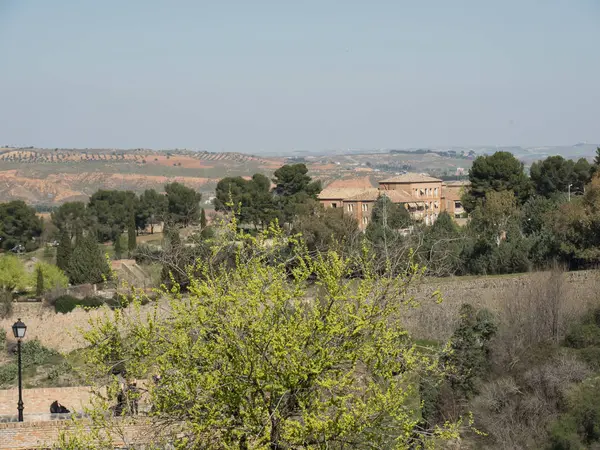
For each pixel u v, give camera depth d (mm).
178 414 14375
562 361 34500
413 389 15750
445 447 29547
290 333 13898
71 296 57281
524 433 31109
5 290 61562
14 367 37156
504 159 92125
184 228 62531
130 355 14938
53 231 108938
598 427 30375
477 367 34188
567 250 57656
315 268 15258
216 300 14352
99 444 14766
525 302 42469
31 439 20344
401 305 15805
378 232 52750
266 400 14258
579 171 92000
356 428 13656
